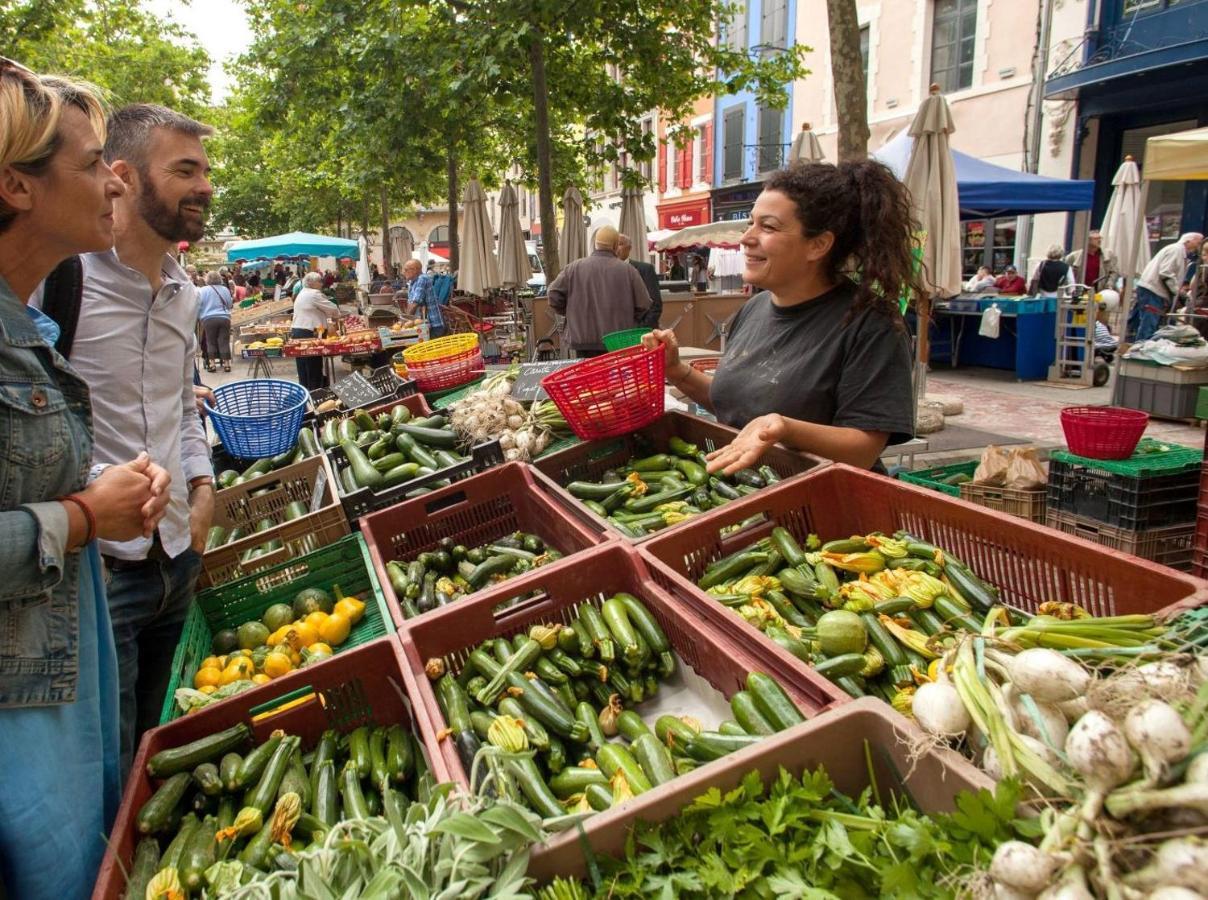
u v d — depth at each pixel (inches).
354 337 539.5
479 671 96.7
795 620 100.7
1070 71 610.5
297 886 56.8
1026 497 208.4
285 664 118.4
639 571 103.0
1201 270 444.5
